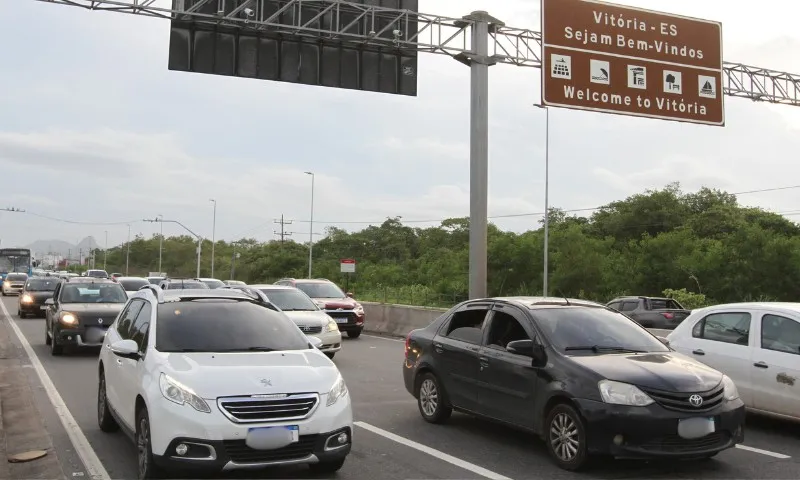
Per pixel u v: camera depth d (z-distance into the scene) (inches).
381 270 2421.3
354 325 785.6
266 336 264.1
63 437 305.0
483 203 692.7
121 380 267.4
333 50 699.4
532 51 741.9
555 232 2060.8
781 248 1578.5
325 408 223.9
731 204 2618.1
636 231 2576.3
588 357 267.6
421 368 346.0
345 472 252.7
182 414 211.6
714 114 732.0
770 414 315.6
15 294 1763.0
